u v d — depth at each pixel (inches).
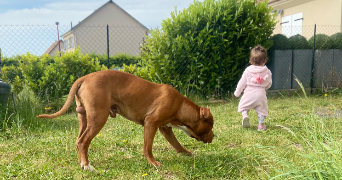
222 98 304.5
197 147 150.9
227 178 109.2
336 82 341.7
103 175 110.7
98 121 112.0
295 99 296.5
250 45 309.3
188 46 289.0
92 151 141.7
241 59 311.1
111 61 699.4
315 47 345.4
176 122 128.2
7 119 188.1
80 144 114.1
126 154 136.9
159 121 120.7
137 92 119.1
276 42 334.3
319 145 92.9
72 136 165.0
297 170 84.0
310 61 344.8
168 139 136.9
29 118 195.0
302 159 116.0
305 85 342.3
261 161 122.6
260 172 110.5
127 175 110.7
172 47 289.0
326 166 82.4
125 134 171.2
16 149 140.3
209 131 132.9
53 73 268.1
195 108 129.0
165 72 290.8
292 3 513.0
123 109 121.0
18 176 107.7
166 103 120.1
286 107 256.7
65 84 272.5
